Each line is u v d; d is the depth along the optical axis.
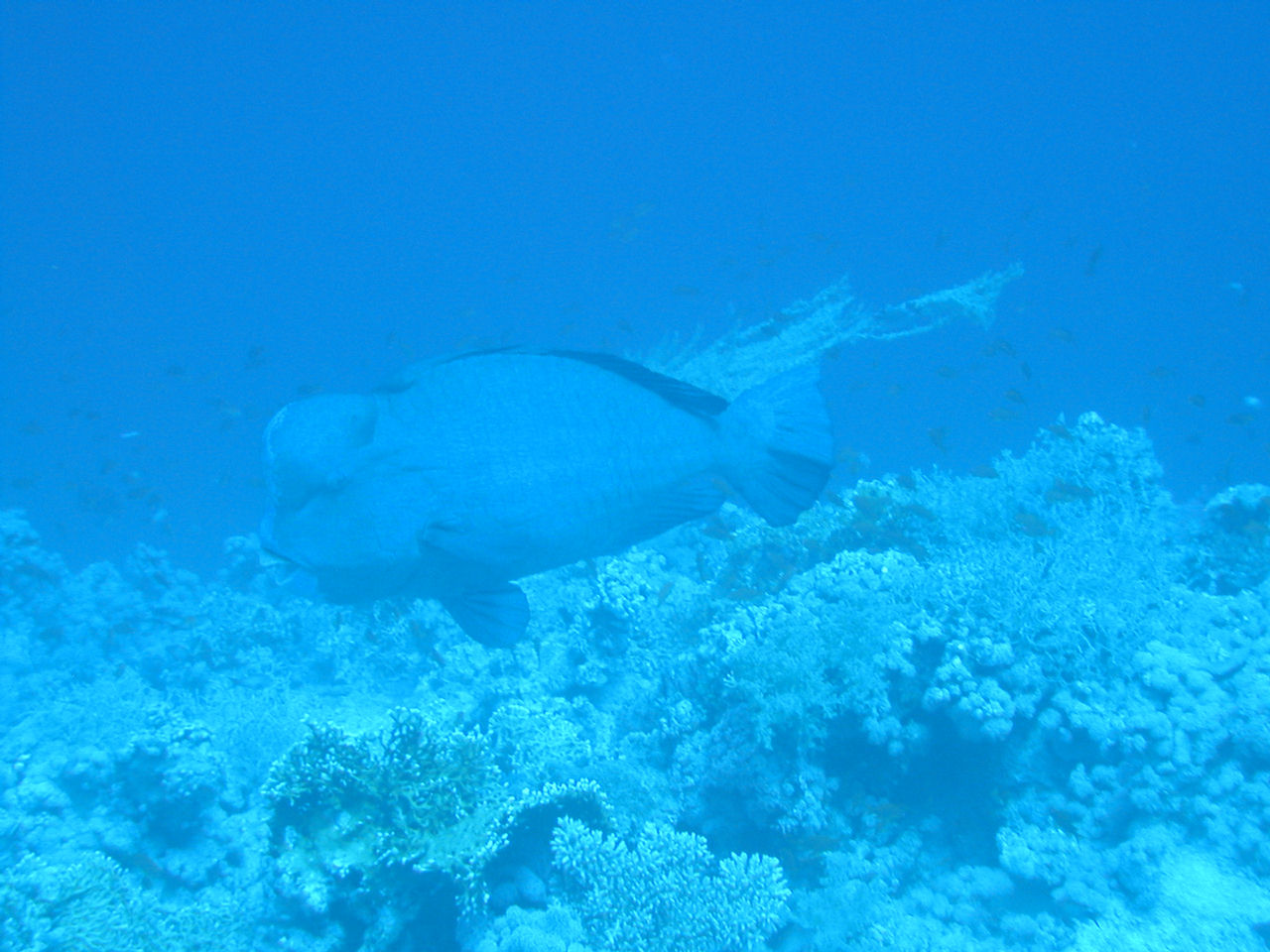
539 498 2.04
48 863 4.25
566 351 2.12
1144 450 6.52
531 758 4.50
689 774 4.29
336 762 3.56
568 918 3.48
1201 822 3.76
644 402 2.17
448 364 2.05
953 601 4.25
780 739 4.05
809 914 3.72
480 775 3.73
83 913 3.48
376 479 1.94
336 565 1.93
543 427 2.06
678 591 6.73
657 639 5.98
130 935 3.51
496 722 4.78
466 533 1.99
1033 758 4.07
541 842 3.82
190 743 4.87
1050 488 5.81
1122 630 4.36
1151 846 3.67
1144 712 3.89
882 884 3.84
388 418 1.99
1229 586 5.80
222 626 8.15
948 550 5.36
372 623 7.15
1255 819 3.70
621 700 5.72
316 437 1.90
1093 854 3.81
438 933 3.54
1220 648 4.38
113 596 9.99
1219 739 3.86
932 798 4.20
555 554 2.08
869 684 3.97
